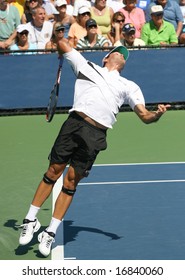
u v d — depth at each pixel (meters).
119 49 10.53
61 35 17.48
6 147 15.54
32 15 18.56
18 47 18.12
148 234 10.98
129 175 13.55
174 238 10.82
